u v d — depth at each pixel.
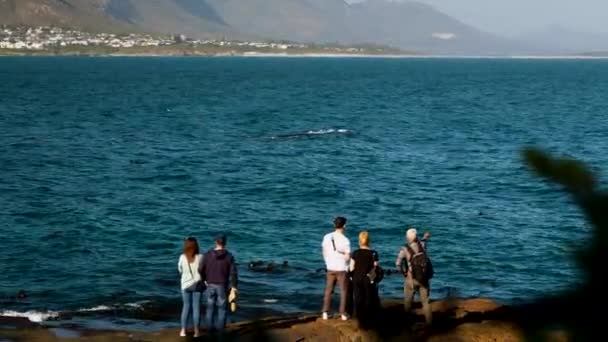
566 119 84.81
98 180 43.38
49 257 26.81
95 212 34.56
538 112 94.56
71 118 79.38
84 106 95.06
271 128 73.44
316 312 20.17
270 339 6.35
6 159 49.88
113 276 24.44
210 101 108.31
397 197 39.25
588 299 3.51
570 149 59.28
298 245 29.23
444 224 33.19
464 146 60.50
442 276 25.36
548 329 3.64
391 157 53.75
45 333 17.88
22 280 23.88
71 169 46.91
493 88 155.38
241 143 61.28
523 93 138.00
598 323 3.51
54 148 56.00
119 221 32.91
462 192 40.81
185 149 57.22
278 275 24.39
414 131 71.50
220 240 15.84
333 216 34.69
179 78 181.12
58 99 106.25
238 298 21.55
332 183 42.94
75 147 56.84
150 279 24.14
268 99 114.44
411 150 57.72
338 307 20.84
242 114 88.31
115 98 110.75
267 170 47.53
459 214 35.31
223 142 61.81
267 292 22.31
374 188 41.81
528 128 75.06
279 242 29.70
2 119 76.38
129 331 18.20
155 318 19.67
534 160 3.59
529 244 29.66
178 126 73.81
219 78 184.75
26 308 20.75
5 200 36.88
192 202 37.47
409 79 196.00
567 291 3.61
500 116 88.75
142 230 31.30
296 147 58.75
